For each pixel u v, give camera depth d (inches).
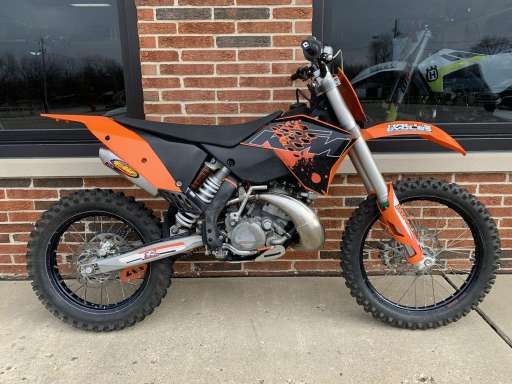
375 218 87.7
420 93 110.5
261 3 95.9
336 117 83.8
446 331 88.0
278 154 80.4
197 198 83.3
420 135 84.1
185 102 100.5
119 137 81.7
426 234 94.8
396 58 108.3
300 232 82.7
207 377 76.0
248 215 84.8
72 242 106.3
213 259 108.6
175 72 99.0
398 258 90.4
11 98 107.4
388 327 89.3
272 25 97.0
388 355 81.2
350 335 86.8
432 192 86.6
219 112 101.0
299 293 101.8
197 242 85.4
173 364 79.3
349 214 106.9
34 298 100.7
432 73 109.7
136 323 90.8
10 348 83.7
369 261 108.7
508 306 96.0
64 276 107.7
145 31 97.0
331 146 80.8
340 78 81.9
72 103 108.1
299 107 85.6
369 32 107.0
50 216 86.4
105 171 103.4
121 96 107.7
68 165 102.7
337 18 106.1
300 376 76.1
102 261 85.7
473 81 110.0
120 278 89.5
